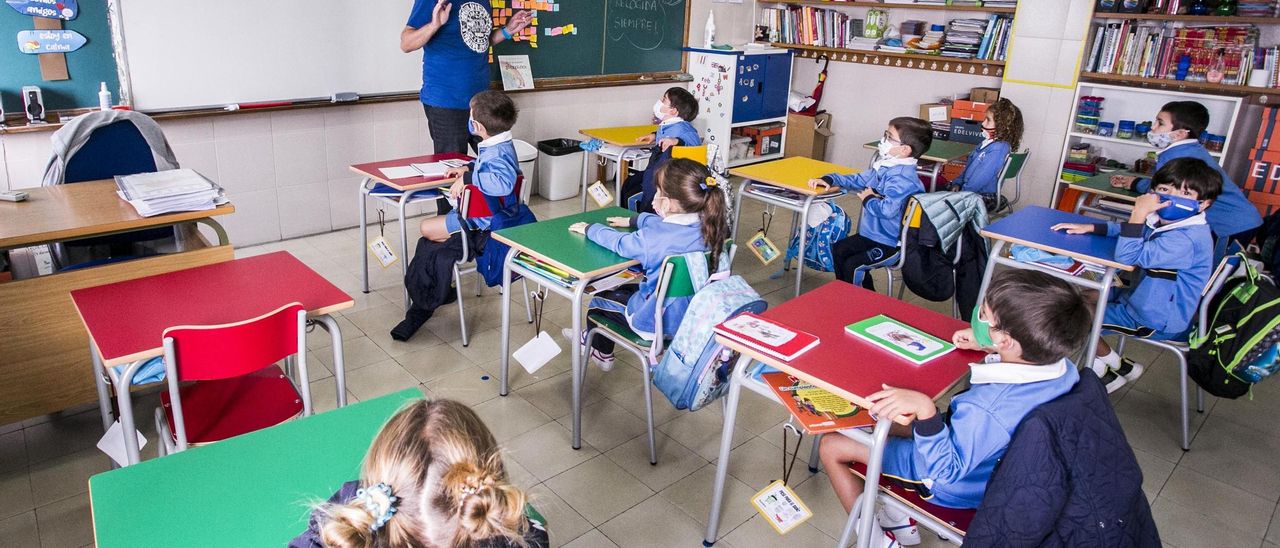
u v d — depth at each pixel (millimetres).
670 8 6113
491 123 3170
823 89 6812
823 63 6723
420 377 3066
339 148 4594
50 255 2859
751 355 1873
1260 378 2568
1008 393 1559
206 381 2096
